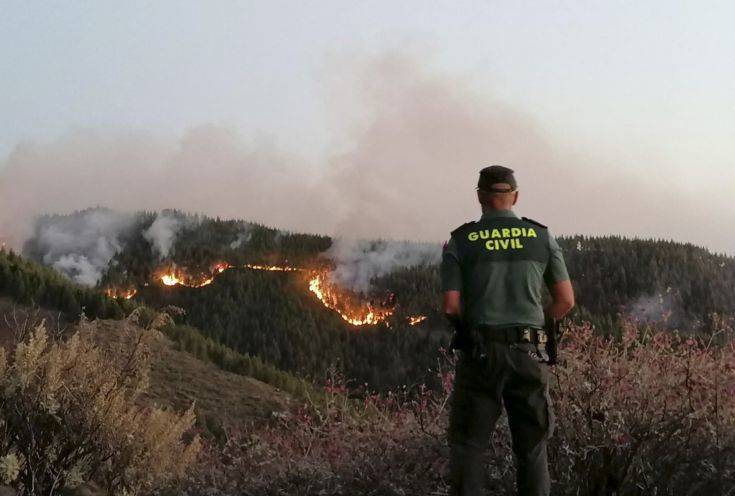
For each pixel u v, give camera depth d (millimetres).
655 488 3613
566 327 3980
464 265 3422
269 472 4594
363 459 4285
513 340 3273
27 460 4324
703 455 3611
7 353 4395
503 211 3521
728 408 3771
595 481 3799
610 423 3715
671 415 3719
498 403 3301
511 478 3885
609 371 3805
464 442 3322
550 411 3299
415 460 4172
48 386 4363
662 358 3883
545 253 3414
